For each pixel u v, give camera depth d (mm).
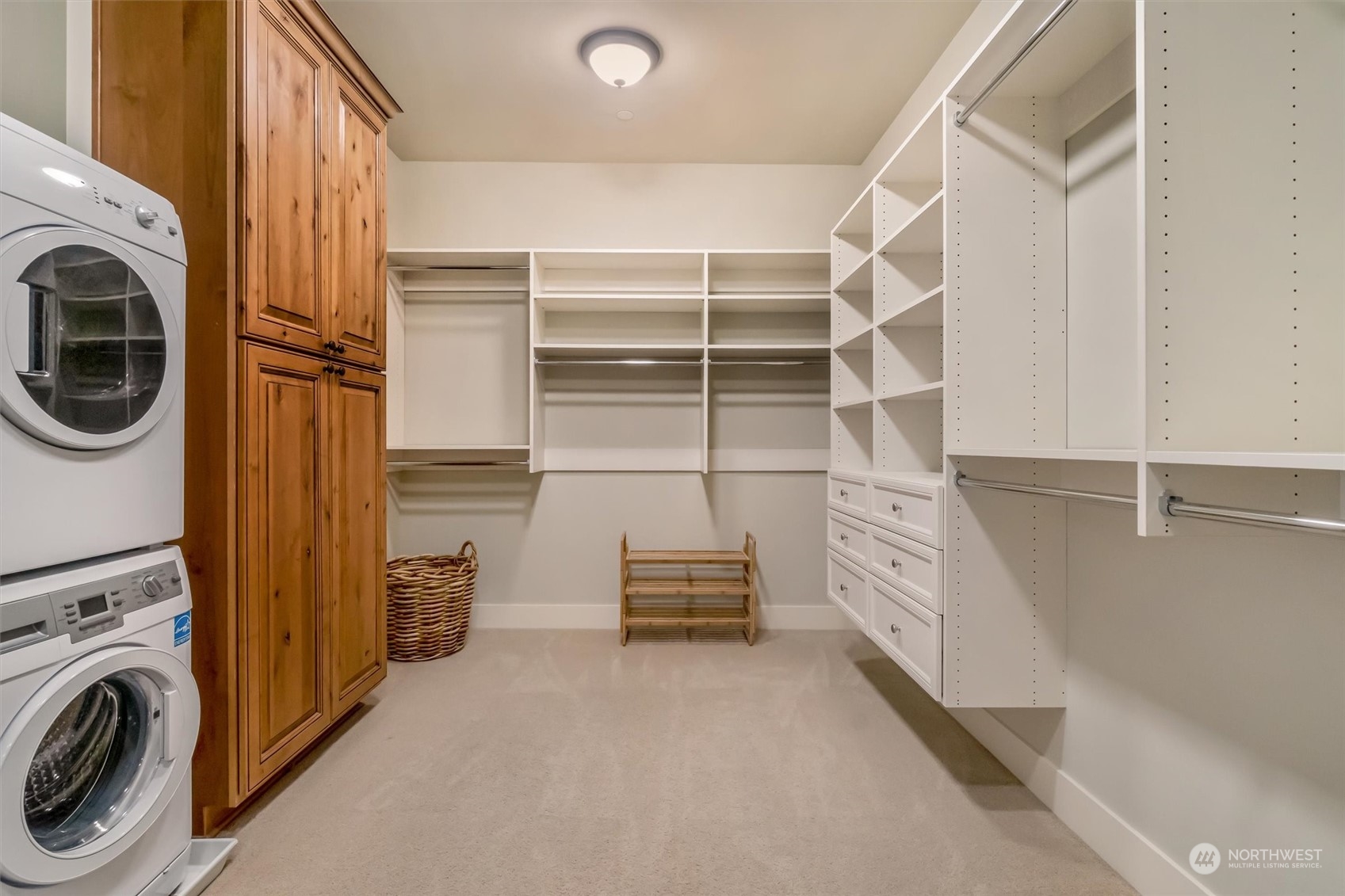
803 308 3234
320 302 1819
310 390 1770
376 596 2184
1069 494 1196
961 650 1588
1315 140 1011
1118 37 1370
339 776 1772
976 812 1609
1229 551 1136
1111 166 1450
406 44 2291
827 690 2422
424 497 3287
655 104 2699
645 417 3314
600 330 3301
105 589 1104
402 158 3234
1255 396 998
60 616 1015
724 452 3316
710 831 1522
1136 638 1354
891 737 2027
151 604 1194
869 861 1413
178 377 1309
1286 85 1012
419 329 3301
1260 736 1073
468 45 2295
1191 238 995
